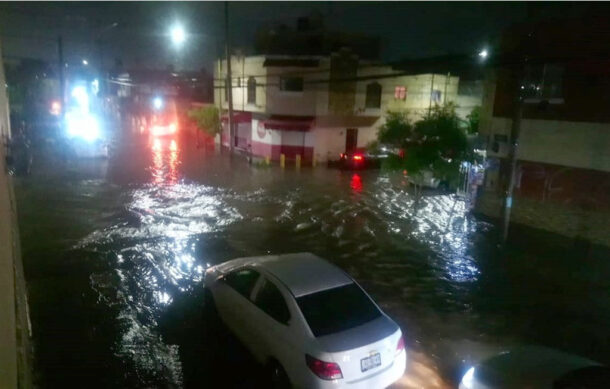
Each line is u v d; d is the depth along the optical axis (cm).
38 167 2241
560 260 1197
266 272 629
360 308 577
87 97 4934
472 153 1719
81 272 966
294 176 2384
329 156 2980
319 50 3045
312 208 1659
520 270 1101
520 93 1199
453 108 2572
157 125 4144
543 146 1368
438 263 1122
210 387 593
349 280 617
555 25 1316
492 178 1542
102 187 1858
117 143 3456
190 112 3641
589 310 879
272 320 578
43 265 995
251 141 3219
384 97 3139
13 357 343
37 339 690
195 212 1528
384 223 1489
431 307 865
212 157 2930
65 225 1302
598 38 1210
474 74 3638
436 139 1755
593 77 1229
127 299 848
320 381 501
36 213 1417
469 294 937
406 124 1892
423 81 3281
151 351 674
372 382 525
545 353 604
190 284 935
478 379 554
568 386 516
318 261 670
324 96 2877
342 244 1246
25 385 409
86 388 583
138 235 1244
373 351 527
